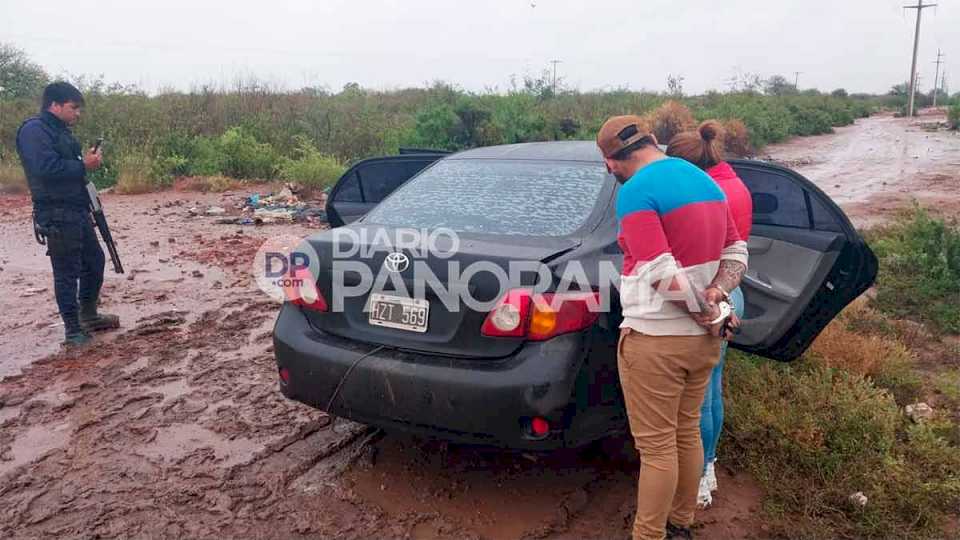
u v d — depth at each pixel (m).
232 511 3.02
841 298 3.47
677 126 4.56
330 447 3.52
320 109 17.89
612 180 3.40
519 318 2.66
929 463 3.25
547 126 15.66
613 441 3.35
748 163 3.59
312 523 2.94
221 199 11.34
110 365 4.55
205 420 3.81
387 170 4.81
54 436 3.64
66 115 4.66
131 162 12.56
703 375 2.54
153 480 3.25
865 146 24.00
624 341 2.48
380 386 2.84
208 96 18.83
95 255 5.00
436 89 27.89
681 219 2.33
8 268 7.04
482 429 2.68
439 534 2.86
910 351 4.74
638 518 2.59
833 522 2.92
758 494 3.14
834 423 3.44
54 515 2.99
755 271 3.67
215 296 6.06
